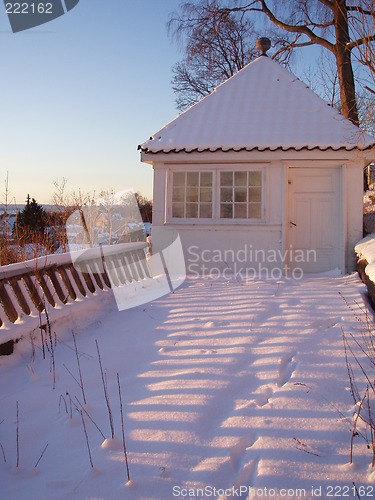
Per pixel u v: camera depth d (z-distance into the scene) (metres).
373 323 5.61
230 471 2.85
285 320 5.93
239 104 11.26
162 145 10.10
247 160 9.97
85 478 2.83
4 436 3.38
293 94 11.32
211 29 21.19
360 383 3.96
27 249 8.09
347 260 9.85
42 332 5.16
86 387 4.18
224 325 5.84
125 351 5.06
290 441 3.11
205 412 3.54
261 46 12.57
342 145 9.43
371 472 2.78
